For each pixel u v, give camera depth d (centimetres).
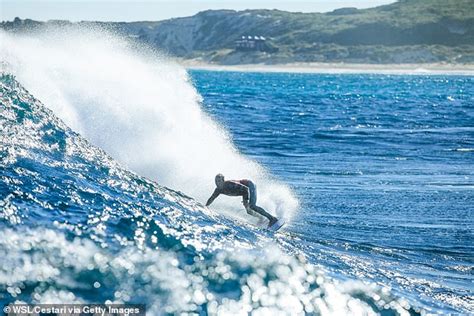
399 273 4662
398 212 6819
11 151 4653
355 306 3459
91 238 3497
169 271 3316
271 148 11188
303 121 16562
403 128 15250
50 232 3472
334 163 9769
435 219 6612
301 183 8019
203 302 3148
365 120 17275
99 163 5056
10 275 3042
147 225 3778
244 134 13162
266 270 3481
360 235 5847
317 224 6138
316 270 3662
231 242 3997
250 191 5650
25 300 2920
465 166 9875
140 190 4791
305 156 10381
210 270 3394
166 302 3091
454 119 17975
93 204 4128
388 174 8988
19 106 5281
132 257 3375
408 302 3703
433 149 11600
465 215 6838
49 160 4772
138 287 3155
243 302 3209
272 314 3183
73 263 3228
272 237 4775
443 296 4206
